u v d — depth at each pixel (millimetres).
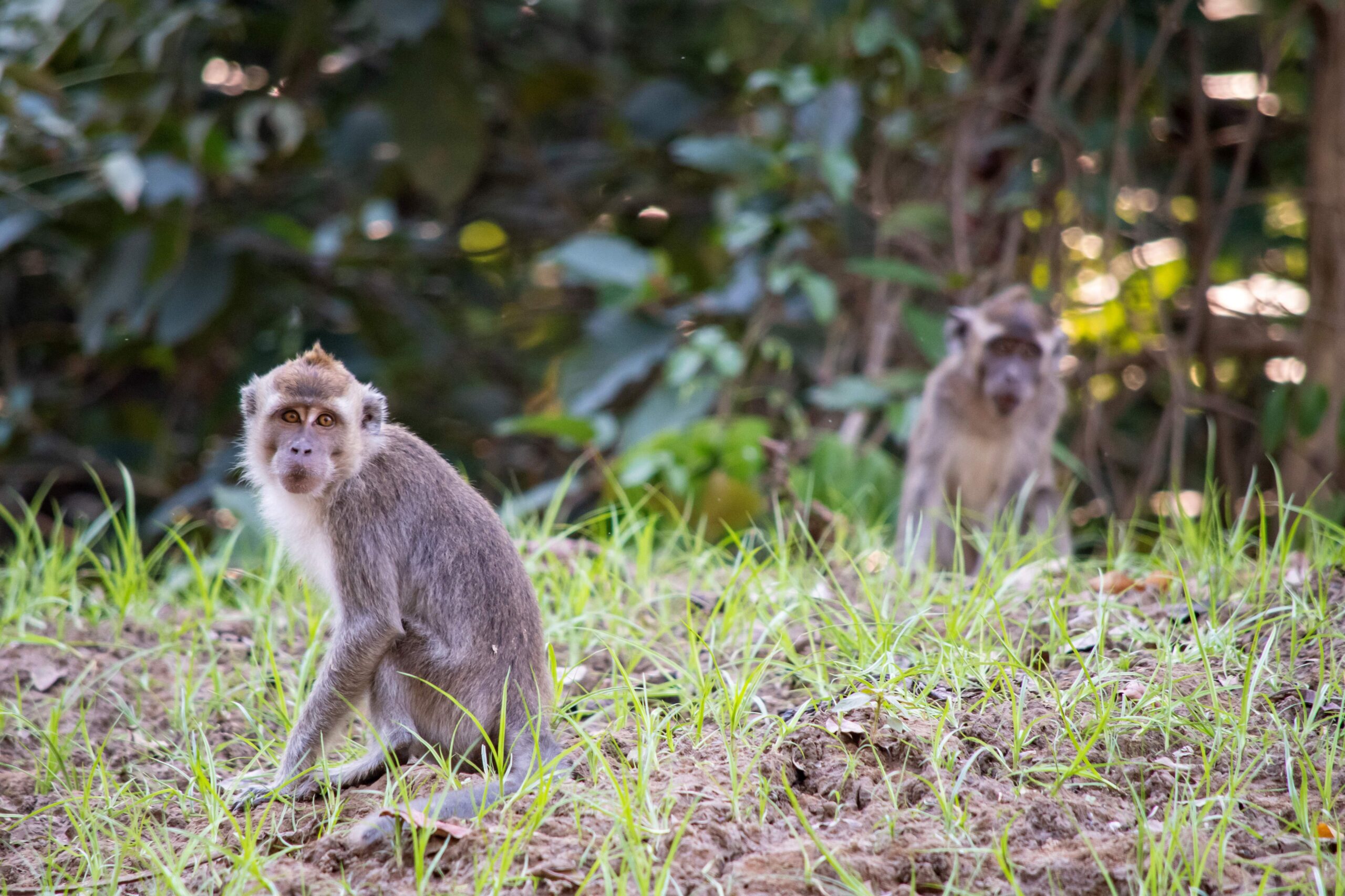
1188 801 5941
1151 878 5246
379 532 7117
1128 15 15797
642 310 15078
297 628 8945
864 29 14508
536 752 6383
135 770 7348
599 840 5652
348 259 15961
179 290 14523
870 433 16953
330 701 6902
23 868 6277
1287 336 17172
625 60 17688
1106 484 17109
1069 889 5379
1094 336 17281
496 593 7078
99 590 9750
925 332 14500
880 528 11086
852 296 16594
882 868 5469
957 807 5863
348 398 7230
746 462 12695
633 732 6891
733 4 16250
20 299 17328
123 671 8461
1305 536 9734
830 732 6500
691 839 5605
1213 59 17562
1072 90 15641
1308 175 15570
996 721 6559
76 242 14781
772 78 14461
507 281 18562
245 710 7688
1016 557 9953
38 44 14422
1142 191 17359
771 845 5727
